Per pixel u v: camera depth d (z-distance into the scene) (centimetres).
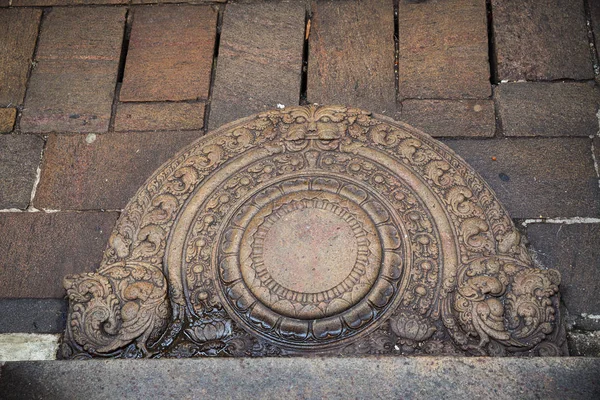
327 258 245
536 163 278
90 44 324
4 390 200
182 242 253
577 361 199
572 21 314
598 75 299
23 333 250
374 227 251
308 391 196
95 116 301
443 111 293
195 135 294
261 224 253
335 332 231
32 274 261
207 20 330
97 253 266
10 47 323
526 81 300
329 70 310
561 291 247
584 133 284
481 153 282
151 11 335
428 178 263
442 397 194
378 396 195
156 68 314
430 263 243
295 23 325
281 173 268
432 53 310
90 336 231
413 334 230
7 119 301
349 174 266
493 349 223
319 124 280
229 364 202
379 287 238
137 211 261
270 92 305
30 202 279
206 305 239
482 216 252
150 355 229
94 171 286
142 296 236
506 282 235
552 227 262
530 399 192
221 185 267
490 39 321
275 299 236
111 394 198
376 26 321
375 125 280
